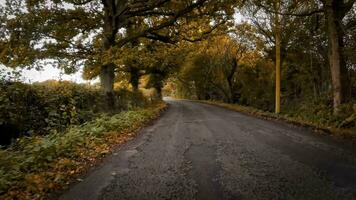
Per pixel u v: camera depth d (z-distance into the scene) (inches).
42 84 568.4
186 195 218.2
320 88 1138.0
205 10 815.7
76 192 231.0
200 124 679.7
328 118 638.5
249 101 1722.4
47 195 226.5
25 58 757.3
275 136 476.1
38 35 745.0
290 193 216.8
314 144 400.5
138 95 1343.5
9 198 215.9
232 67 1642.5
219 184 240.1
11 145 382.9
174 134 521.7
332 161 305.3
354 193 215.2
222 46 1605.6
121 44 837.8
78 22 842.2
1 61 742.5
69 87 639.8
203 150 372.8
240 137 469.7
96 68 808.3
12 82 462.0
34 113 486.3
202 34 910.4
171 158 332.2
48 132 491.5
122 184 245.9
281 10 906.7
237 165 295.9
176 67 1496.1
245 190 225.0
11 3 745.6
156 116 966.4
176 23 885.2
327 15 673.0
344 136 462.0
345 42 818.2
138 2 767.1
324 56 1011.9
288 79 1397.6
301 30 968.3
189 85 3144.7
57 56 790.5
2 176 243.8
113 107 813.9
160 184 243.6
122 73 1419.8
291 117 791.7
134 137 502.0
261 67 1579.7
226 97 1895.9
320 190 221.9
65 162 304.8
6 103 428.5
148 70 1448.1
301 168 281.0
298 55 1132.5
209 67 1877.5
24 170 277.7
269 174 264.1
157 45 1057.5
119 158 339.9
